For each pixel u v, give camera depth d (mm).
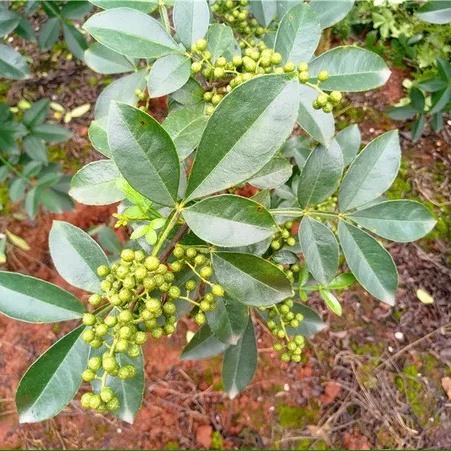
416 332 587
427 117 669
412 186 639
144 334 202
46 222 594
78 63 672
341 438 548
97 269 225
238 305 275
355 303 595
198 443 544
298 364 572
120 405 232
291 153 403
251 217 200
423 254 612
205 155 193
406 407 559
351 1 306
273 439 548
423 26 631
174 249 227
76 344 224
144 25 249
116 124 186
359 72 262
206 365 570
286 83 187
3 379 551
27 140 494
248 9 381
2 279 225
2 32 407
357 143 352
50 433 539
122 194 235
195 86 262
